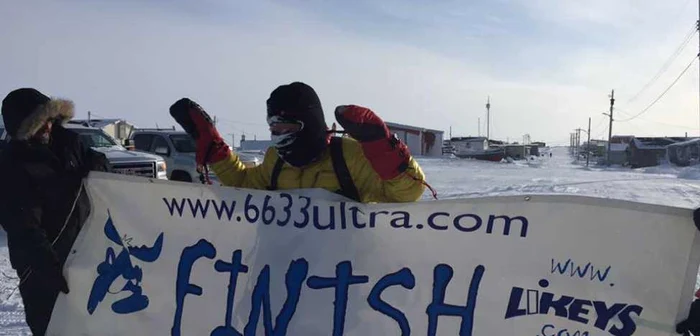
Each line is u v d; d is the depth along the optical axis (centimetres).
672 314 260
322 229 285
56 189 309
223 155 312
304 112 273
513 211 272
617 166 5469
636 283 263
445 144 7344
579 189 1891
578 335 266
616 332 264
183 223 296
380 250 280
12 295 565
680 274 259
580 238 267
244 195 292
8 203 293
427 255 277
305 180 291
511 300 270
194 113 312
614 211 265
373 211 281
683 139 5603
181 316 290
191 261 293
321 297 281
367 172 284
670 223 261
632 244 263
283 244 287
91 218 302
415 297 276
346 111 244
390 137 250
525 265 271
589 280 266
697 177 2912
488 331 270
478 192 1727
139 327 292
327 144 287
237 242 291
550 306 268
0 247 806
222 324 286
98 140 1179
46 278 289
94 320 295
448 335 271
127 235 298
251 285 286
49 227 312
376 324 276
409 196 271
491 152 5984
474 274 274
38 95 308
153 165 1098
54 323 297
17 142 304
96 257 299
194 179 1347
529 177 2700
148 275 295
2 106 307
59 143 324
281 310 282
